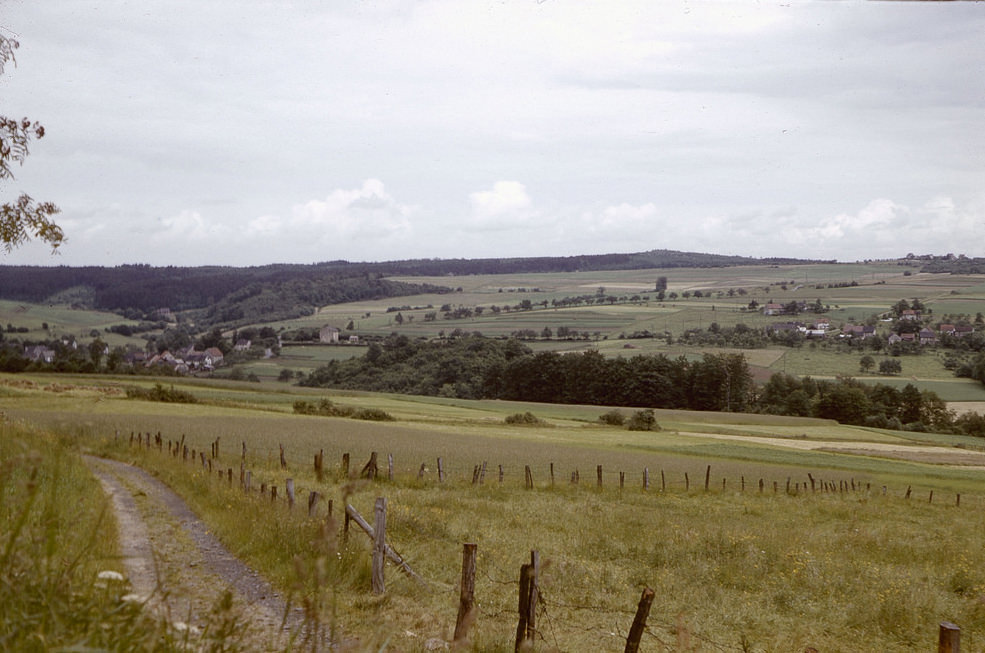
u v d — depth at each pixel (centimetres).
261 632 743
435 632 886
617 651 977
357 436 5788
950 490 5081
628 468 4844
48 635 320
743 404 13475
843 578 1578
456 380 15475
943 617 1345
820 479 5122
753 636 1158
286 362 18988
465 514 2231
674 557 1738
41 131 1445
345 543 1162
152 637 368
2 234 1496
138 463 2784
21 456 340
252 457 3700
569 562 1536
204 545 1237
